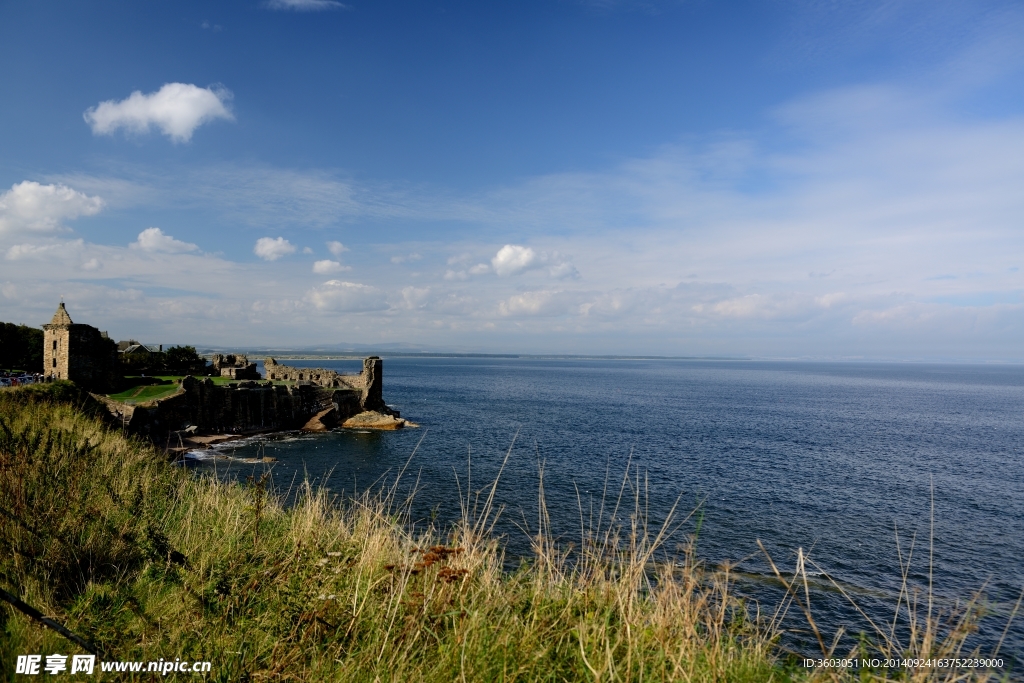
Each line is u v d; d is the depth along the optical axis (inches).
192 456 1708.9
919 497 1439.5
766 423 3041.3
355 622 212.7
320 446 2069.4
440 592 233.1
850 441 2432.3
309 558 231.3
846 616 706.2
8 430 319.0
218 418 2228.1
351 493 1229.7
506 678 195.8
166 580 247.9
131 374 2997.0
